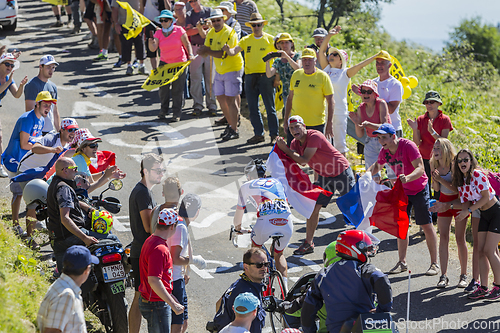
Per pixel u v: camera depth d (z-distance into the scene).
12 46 37.44
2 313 9.52
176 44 25.28
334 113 21.31
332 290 10.08
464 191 14.38
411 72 45.03
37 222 15.81
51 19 46.53
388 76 19.95
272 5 59.09
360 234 10.26
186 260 11.65
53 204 12.84
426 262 16.97
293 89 20.31
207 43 24.39
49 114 18.95
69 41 40.16
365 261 10.22
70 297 9.30
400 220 15.88
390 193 15.91
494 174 14.55
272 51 23.62
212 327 10.95
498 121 35.19
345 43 50.81
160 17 25.16
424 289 15.30
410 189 16.00
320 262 16.62
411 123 19.41
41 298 11.80
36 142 17.03
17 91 19.58
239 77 24.75
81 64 35.25
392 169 16.33
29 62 34.06
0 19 39.78
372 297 10.23
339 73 21.11
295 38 42.50
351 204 17.25
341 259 10.39
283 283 12.67
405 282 15.71
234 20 26.86
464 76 51.97
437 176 14.91
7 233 14.59
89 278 11.84
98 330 12.61
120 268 12.05
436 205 14.96
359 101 29.95
